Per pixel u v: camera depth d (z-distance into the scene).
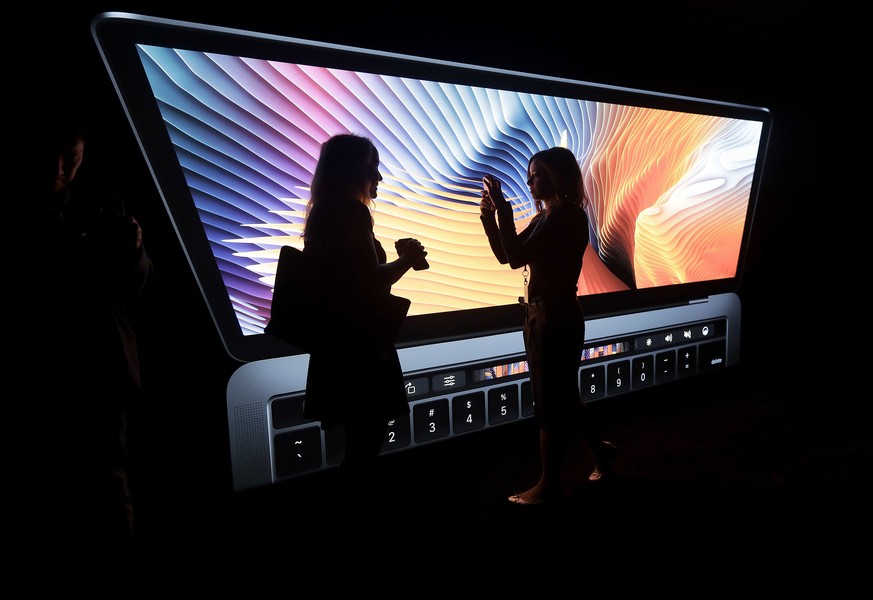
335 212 1.34
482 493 2.08
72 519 1.03
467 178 2.30
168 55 1.64
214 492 2.00
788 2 2.79
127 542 1.13
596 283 2.76
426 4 2.12
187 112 1.70
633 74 2.71
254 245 1.93
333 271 1.31
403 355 2.28
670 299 3.08
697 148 2.94
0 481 0.97
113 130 1.65
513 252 1.73
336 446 2.18
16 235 0.97
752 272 3.68
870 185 3.87
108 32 1.55
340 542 1.76
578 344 1.80
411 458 2.43
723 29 2.90
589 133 2.58
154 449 1.90
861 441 2.49
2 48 1.45
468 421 2.47
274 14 1.82
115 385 1.09
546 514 1.84
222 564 1.64
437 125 2.18
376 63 1.99
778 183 3.57
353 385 1.34
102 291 1.08
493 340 2.52
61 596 1.04
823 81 3.48
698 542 1.62
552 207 1.81
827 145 3.67
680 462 2.29
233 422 1.97
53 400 0.99
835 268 3.96
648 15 2.65
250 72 1.78
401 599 1.41
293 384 2.08
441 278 2.33
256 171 1.86
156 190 1.77
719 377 3.52
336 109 1.96
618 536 1.67
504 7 2.31
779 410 2.93
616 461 2.32
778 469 2.20
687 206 3.01
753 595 1.36
